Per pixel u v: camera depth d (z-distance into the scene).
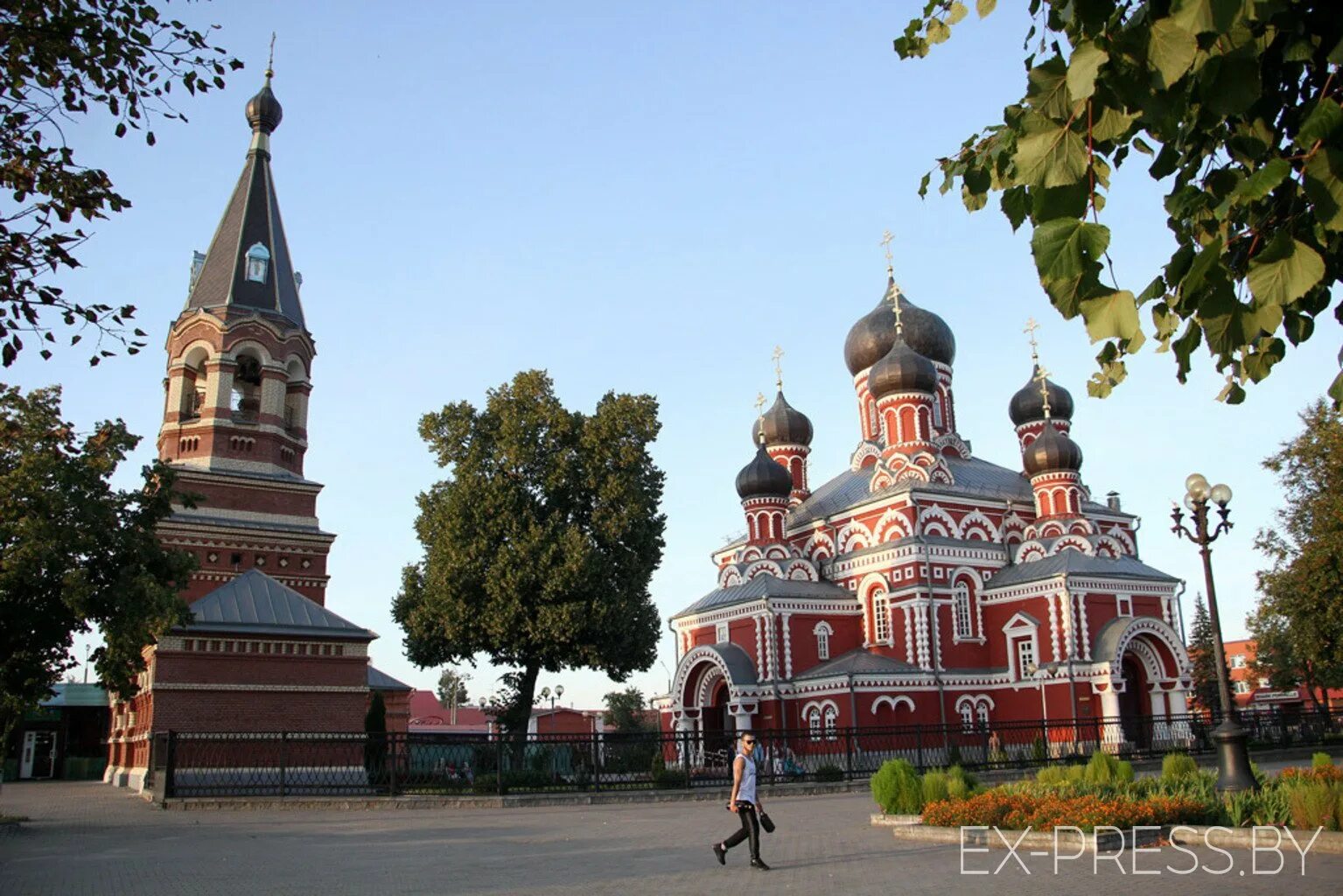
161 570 32.66
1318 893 14.12
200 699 37.25
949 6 7.48
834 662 57.84
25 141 13.95
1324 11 6.04
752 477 64.81
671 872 17.77
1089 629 55.81
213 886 16.75
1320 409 47.19
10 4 13.05
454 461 49.00
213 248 50.34
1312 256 5.38
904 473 63.16
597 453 48.50
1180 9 4.91
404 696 60.59
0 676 30.11
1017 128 6.27
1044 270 5.52
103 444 31.09
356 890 16.22
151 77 14.28
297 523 48.25
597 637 46.31
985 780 40.47
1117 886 15.16
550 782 36.50
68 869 18.97
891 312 70.00
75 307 13.83
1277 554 50.31
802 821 26.86
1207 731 50.66
